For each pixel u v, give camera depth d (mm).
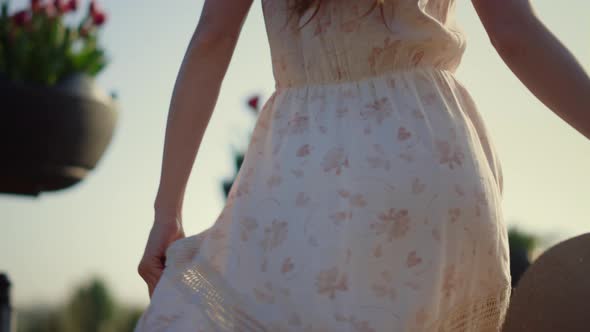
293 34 1736
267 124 1765
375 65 1679
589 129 1622
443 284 1606
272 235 1634
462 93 1771
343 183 1616
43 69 3643
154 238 1743
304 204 1625
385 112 1651
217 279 1656
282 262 1609
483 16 1677
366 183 1604
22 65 3613
